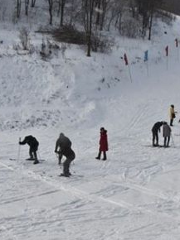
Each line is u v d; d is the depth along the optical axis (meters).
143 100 35.56
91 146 24.36
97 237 11.73
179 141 26.61
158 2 61.12
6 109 29.81
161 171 19.75
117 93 36.19
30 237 11.53
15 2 51.78
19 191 15.80
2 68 33.62
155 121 31.11
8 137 25.83
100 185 17.06
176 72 45.00
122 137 27.06
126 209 14.34
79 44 41.53
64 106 31.52
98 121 30.45
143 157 22.45
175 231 12.42
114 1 55.69
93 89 34.91
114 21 54.72
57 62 36.06
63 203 14.69
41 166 19.58
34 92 32.41
